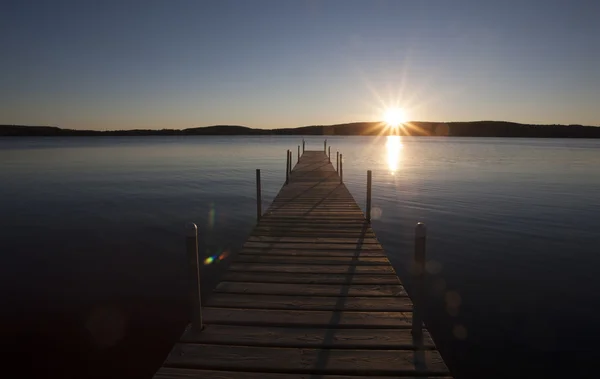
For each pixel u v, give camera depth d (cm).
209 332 409
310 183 1672
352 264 640
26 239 1264
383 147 9231
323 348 383
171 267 1014
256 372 344
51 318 724
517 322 709
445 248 1146
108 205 1873
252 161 4666
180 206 1859
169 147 8931
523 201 1931
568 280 898
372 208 1767
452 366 586
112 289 864
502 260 1040
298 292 522
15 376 553
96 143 12350
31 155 5788
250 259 663
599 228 1379
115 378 554
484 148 8675
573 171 3409
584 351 618
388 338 401
